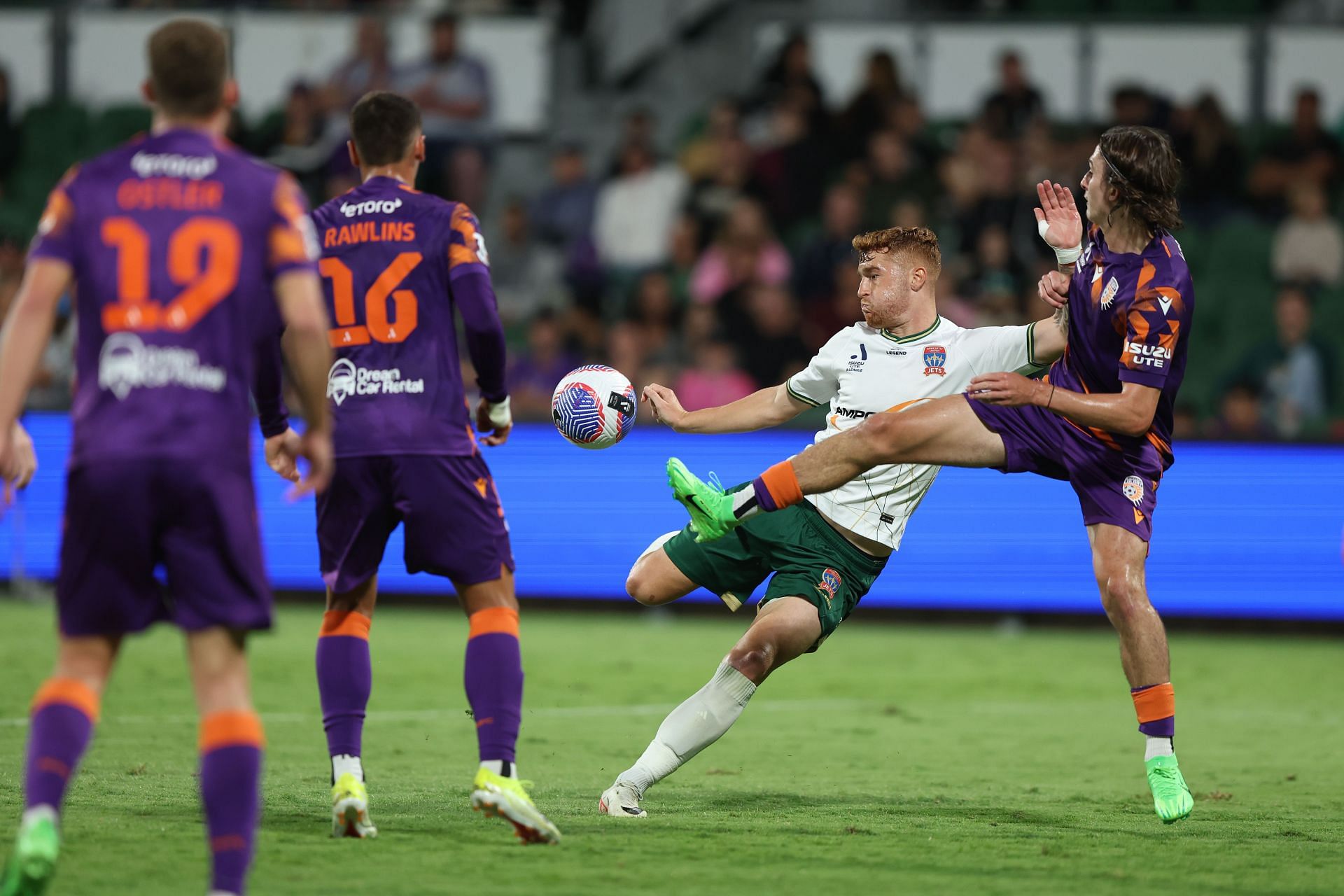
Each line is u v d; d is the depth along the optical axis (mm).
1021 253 50312
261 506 42031
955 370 17969
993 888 12438
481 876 12367
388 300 14547
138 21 57812
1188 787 19578
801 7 61438
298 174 54531
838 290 50188
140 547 10891
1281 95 57188
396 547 43281
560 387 18344
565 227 56125
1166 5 60188
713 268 52906
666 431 42562
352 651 14938
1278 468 41125
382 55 56406
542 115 58375
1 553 42406
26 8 58344
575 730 23891
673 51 62125
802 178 54781
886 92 55344
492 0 59594
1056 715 26859
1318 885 12852
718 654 34469
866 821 16047
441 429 14406
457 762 20328
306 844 13672
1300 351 48375
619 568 42594
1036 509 41656
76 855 12828
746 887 12227
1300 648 38406
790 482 16359
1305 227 52688
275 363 14109
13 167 57188
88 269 11031
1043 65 57531
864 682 31109
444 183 56469
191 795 16359
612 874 12586
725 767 20609
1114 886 12633
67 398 42938
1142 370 16141
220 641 10969
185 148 11312
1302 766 21641
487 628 14406
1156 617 16297
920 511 42031
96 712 11117
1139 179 16344
